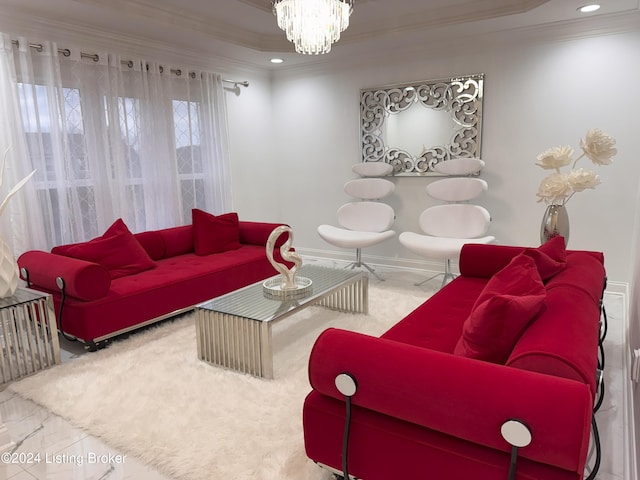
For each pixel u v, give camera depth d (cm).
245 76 536
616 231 394
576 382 117
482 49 429
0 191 326
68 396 233
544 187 306
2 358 248
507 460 124
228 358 264
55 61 350
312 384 154
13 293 266
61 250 322
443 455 132
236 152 535
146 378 252
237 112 532
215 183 497
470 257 314
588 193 400
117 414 217
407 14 402
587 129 395
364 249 535
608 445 194
